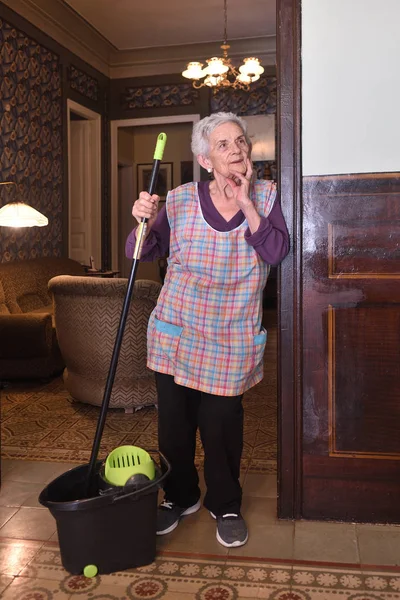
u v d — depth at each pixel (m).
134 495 1.89
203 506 2.42
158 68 7.81
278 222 2.09
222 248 1.99
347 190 2.20
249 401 4.02
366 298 2.24
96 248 7.73
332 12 2.14
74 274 6.12
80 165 7.62
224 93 7.72
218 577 1.93
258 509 2.42
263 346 2.10
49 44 6.37
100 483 2.00
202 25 6.86
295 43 2.16
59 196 6.70
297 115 2.18
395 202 2.19
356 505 2.31
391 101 2.15
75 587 1.88
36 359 4.42
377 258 2.22
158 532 2.19
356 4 2.12
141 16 6.54
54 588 1.88
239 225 2.00
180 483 2.26
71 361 3.79
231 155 1.91
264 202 2.10
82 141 7.59
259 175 7.78
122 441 3.24
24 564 2.02
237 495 2.20
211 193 2.03
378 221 2.20
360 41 2.14
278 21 2.17
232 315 2.03
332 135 2.18
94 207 7.69
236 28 6.96
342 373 2.27
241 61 7.64
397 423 2.26
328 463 2.30
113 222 8.12
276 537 2.18
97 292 3.48
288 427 2.30
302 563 2.01
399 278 2.22
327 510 2.32
